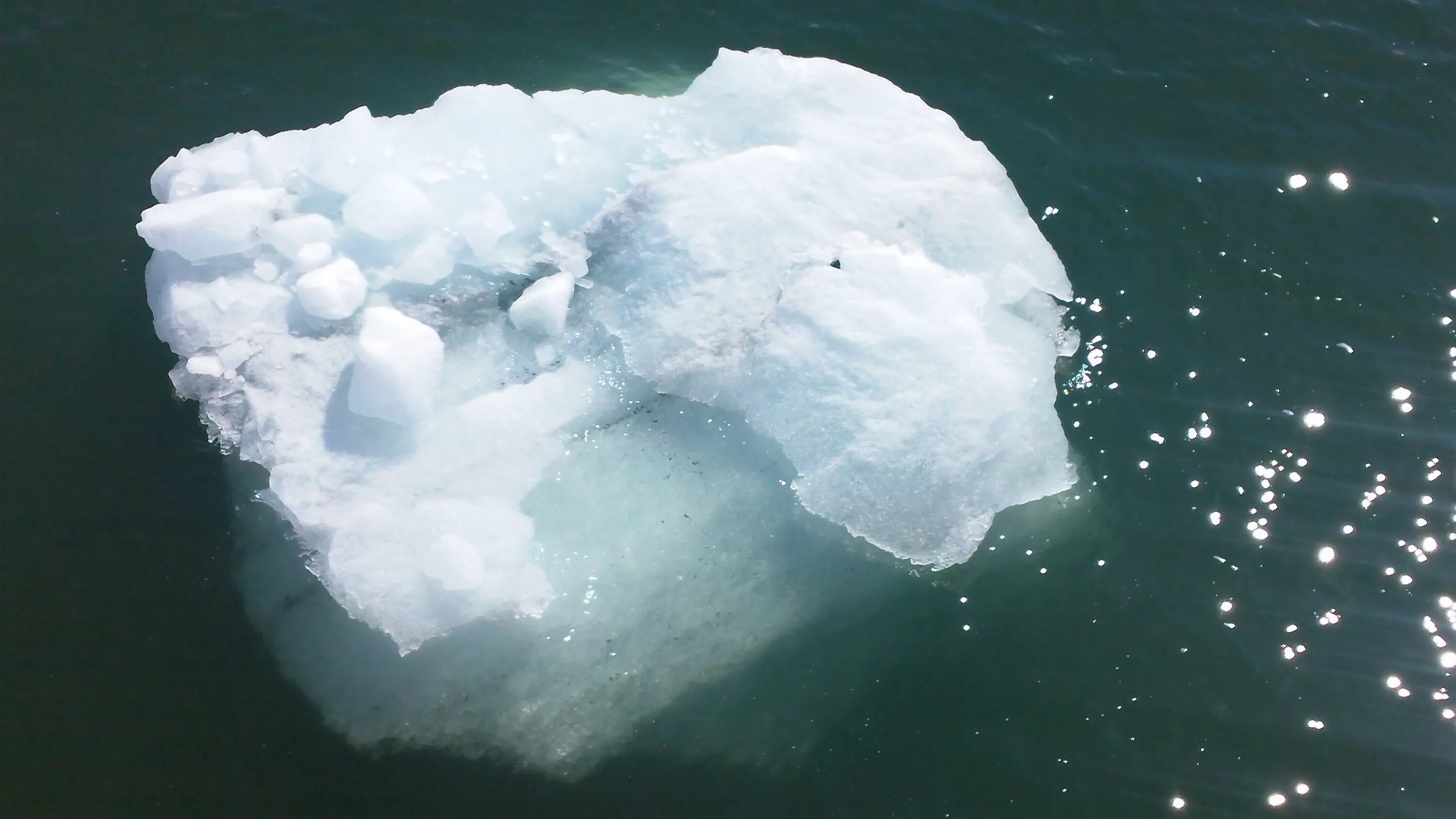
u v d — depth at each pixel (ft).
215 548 25.05
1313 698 23.86
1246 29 35.40
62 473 25.81
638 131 30.91
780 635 24.77
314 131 29.99
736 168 29.25
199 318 27.55
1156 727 23.48
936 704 23.73
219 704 23.03
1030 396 27.58
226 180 29.22
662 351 27.66
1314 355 28.94
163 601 24.25
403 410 26.11
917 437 26.20
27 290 28.76
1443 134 33.19
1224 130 33.27
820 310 27.50
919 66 34.63
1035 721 23.52
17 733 22.48
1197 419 27.81
